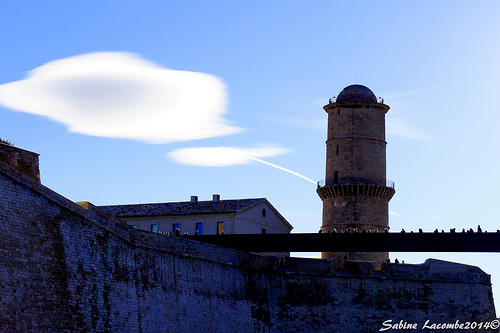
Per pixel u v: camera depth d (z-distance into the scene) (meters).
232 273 82.31
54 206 61.59
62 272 61.38
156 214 110.62
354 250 96.50
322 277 90.81
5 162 63.28
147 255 70.94
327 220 124.69
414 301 94.00
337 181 123.88
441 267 96.00
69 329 61.19
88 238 64.31
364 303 92.06
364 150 123.81
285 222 119.62
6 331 55.88
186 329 74.19
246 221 109.56
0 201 57.22
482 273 98.12
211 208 109.44
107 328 64.88
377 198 123.75
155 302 70.75
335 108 125.69
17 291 57.25
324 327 89.69
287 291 88.50
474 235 95.31
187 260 76.06
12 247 57.53
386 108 126.62
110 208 115.44
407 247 96.06
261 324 85.19
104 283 65.31
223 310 79.81
